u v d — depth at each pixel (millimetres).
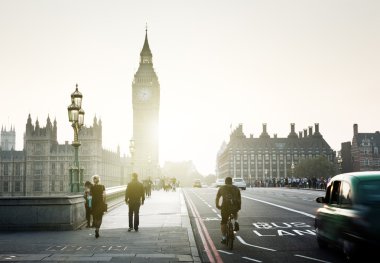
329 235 11594
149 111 169125
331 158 194125
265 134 199625
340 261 10906
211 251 12617
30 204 16703
